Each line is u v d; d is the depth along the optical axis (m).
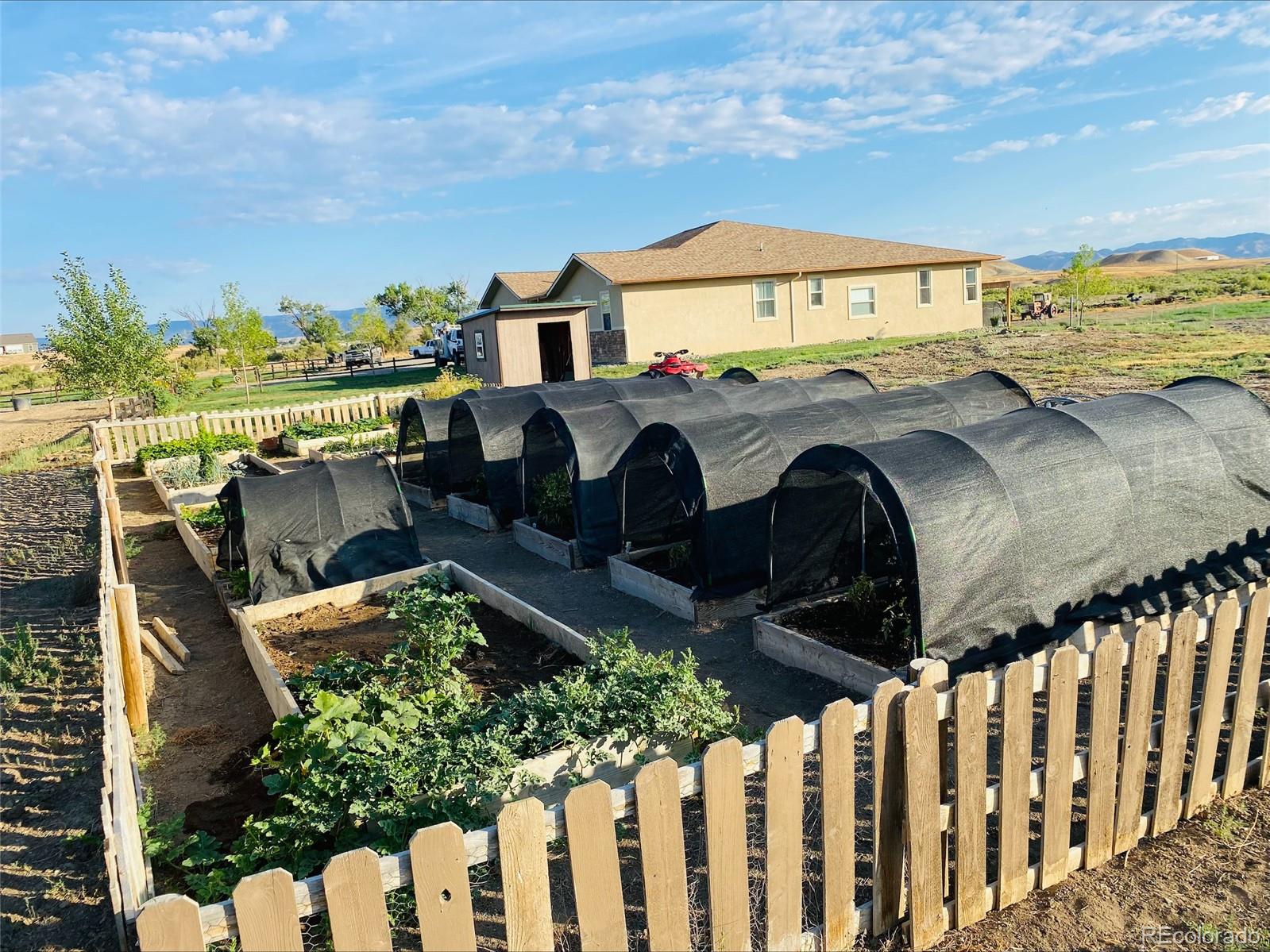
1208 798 4.78
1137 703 4.30
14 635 9.24
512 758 5.19
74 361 26.25
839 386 14.93
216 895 4.58
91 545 12.97
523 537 12.81
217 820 5.68
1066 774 4.20
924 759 3.79
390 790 5.05
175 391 32.34
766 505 8.90
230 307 40.44
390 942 3.03
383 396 25.94
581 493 11.41
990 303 43.53
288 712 6.56
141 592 11.22
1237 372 19.94
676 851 3.43
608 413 12.34
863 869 4.57
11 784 6.23
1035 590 7.10
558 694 5.93
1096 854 4.39
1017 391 12.71
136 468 20.92
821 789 3.68
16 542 14.17
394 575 10.22
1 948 4.50
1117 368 22.58
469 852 3.15
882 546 8.98
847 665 7.11
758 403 13.68
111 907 4.79
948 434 7.85
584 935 3.30
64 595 10.58
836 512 8.59
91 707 7.42
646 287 34.09
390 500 11.04
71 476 20.41
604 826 3.28
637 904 4.38
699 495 9.23
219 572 11.08
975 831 3.97
